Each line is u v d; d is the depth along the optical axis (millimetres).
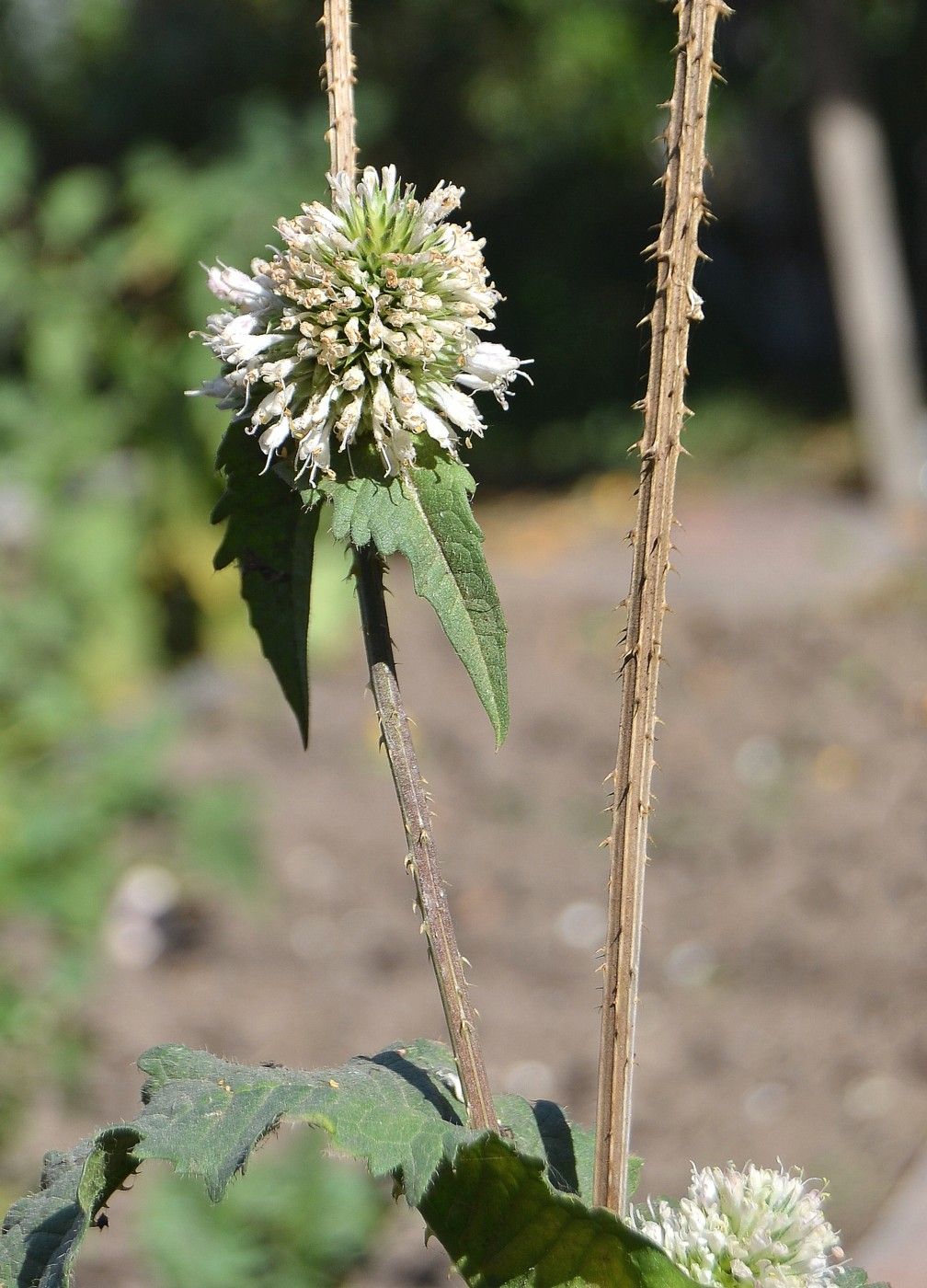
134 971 4676
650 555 889
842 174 8539
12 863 4219
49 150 13672
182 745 6363
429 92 13055
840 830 5457
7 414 6746
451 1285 3197
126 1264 3211
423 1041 1031
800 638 7086
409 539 904
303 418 918
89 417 6805
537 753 6363
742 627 7258
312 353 935
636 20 10305
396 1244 3408
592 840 5629
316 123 7160
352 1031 4441
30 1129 3695
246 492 999
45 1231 960
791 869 5230
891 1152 3631
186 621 7051
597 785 6047
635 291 14289
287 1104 883
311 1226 3129
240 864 4828
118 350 6793
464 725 6660
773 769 5996
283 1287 2996
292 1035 4402
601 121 11562
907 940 4707
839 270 8711
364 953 4906
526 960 4887
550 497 10508
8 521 6977
